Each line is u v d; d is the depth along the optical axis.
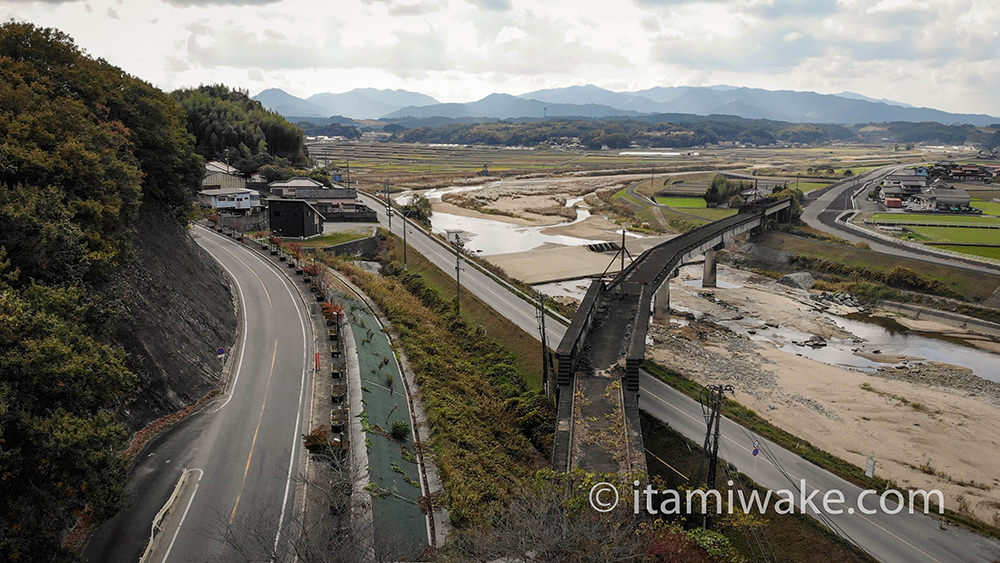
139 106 54.41
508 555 25.41
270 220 101.31
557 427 37.12
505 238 131.75
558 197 197.88
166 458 34.53
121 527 28.69
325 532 26.92
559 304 82.38
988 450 48.47
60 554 23.92
